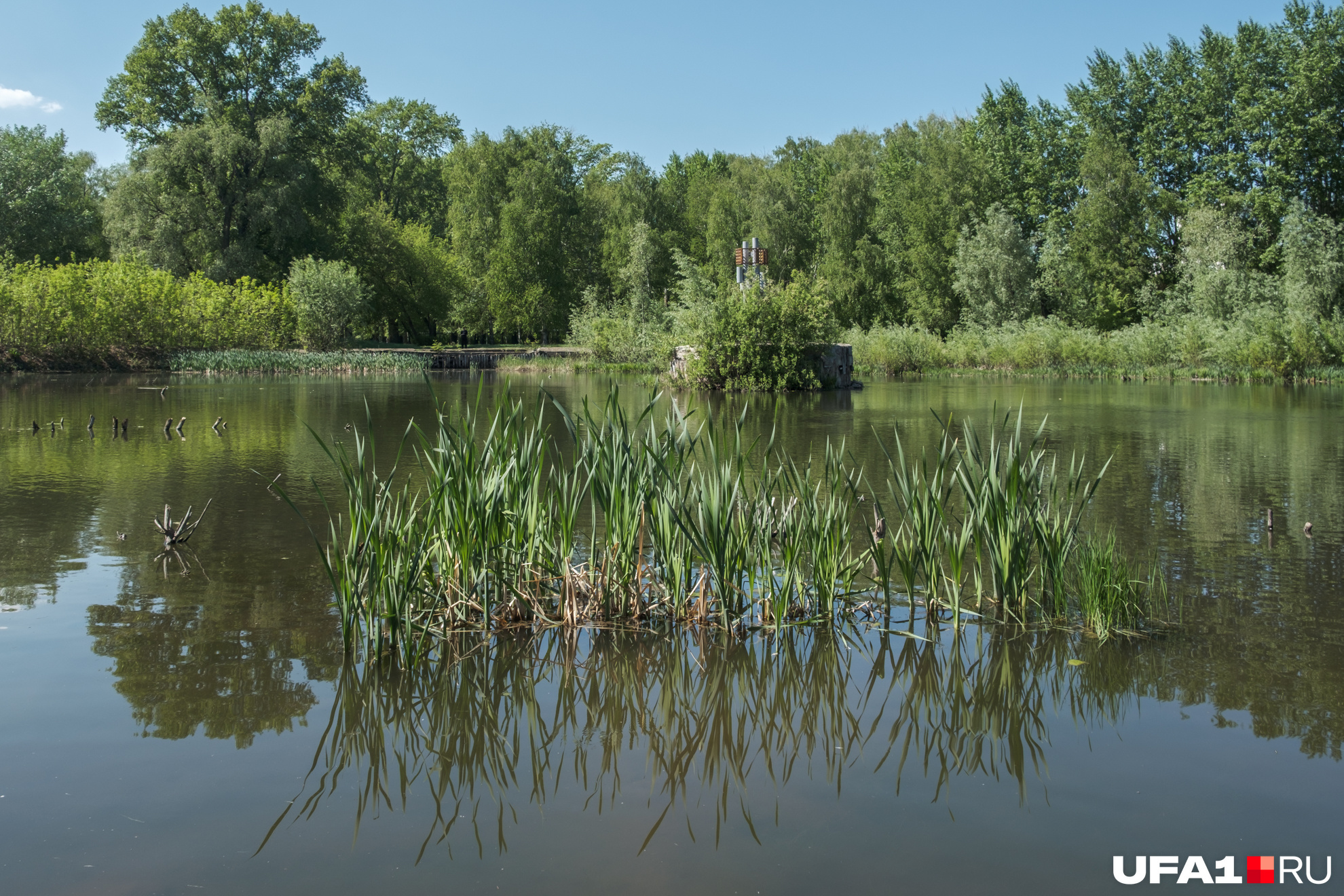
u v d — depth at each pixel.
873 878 1.96
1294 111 33.41
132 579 4.33
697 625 3.84
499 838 2.15
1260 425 11.52
